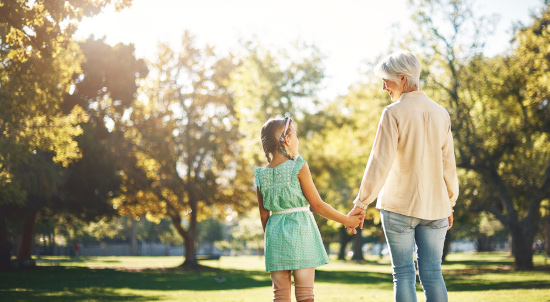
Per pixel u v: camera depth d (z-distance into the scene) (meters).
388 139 3.24
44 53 9.27
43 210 29.80
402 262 3.26
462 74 24.11
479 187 27.55
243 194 35.47
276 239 3.32
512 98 23.42
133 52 31.39
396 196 3.26
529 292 10.07
